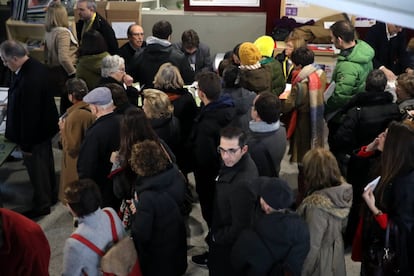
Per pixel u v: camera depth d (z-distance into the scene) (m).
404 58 4.51
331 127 3.43
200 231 3.48
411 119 2.56
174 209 2.32
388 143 2.15
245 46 3.30
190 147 2.96
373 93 2.94
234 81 3.02
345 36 3.30
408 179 2.09
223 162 2.43
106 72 3.26
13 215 1.87
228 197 2.18
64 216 3.65
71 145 3.04
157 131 2.90
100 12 4.96
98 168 2.78
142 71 3.80
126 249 2.04
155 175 2.26
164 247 2.35
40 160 3.43
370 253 2.30
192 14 5.29
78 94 3.07
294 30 4.99
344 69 3.31
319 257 2.05
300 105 3.26
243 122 2.86
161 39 3.79
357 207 2.87
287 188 1.79
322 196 2.04
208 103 2.84
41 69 3.22
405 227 2.12
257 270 1.76
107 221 2.06
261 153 2.53
